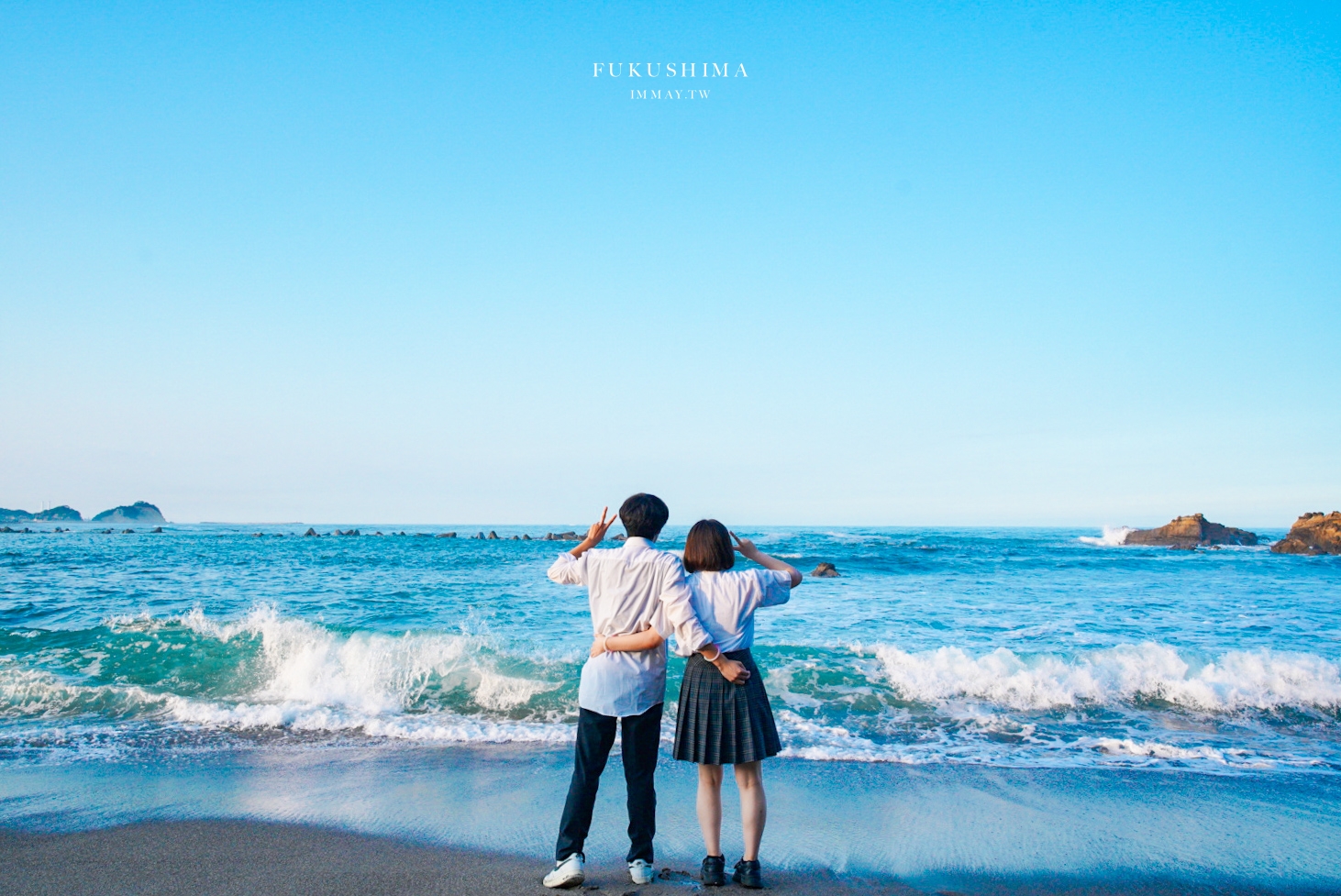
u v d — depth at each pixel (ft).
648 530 10.12
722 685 9.71
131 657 24.53
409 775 15.34
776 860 11.24
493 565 78.74
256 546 126.52
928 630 34.63
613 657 9.92
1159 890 10.58
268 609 39.88
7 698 20.95
